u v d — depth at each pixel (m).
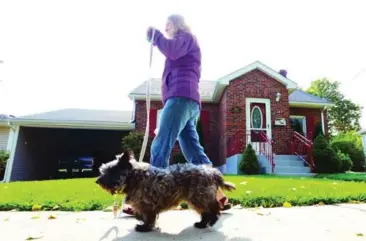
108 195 3.92
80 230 2.22
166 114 2.71
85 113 15.10
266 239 1.97
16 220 2.59
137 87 13.50
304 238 1.99
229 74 11.70
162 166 2.63
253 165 9.52
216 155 13.25
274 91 12.05
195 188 2.26
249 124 11.61
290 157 10.82
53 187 5.06
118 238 2.01
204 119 13.48
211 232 2.17
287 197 3.62
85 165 17.70
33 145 14.15
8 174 11.65
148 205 2.17
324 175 9.01
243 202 3.40
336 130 35.41
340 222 2.47
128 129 13.13
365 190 4.52
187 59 2.81
